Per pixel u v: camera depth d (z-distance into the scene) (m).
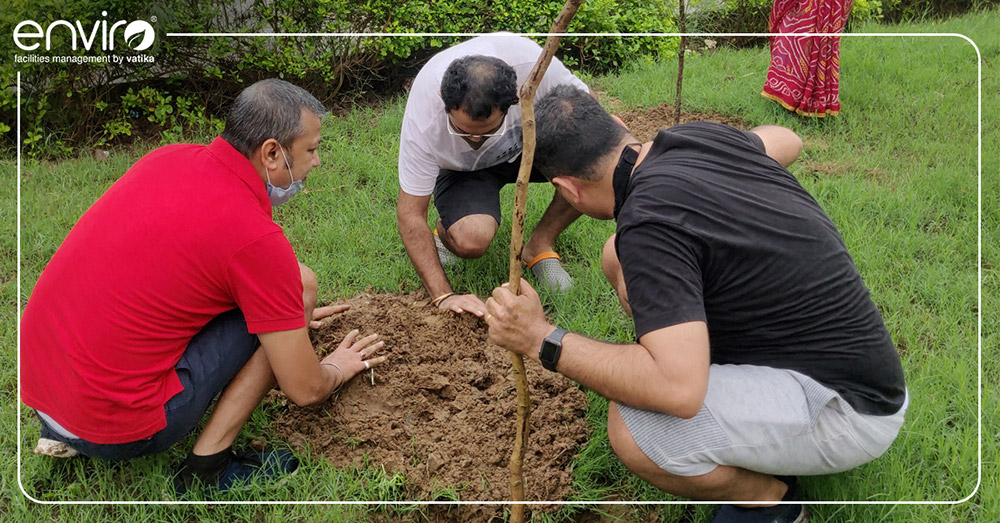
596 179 2.47
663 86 6.24
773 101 5.81
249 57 5.74
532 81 2.04
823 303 2.36
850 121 5.59
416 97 3.42
